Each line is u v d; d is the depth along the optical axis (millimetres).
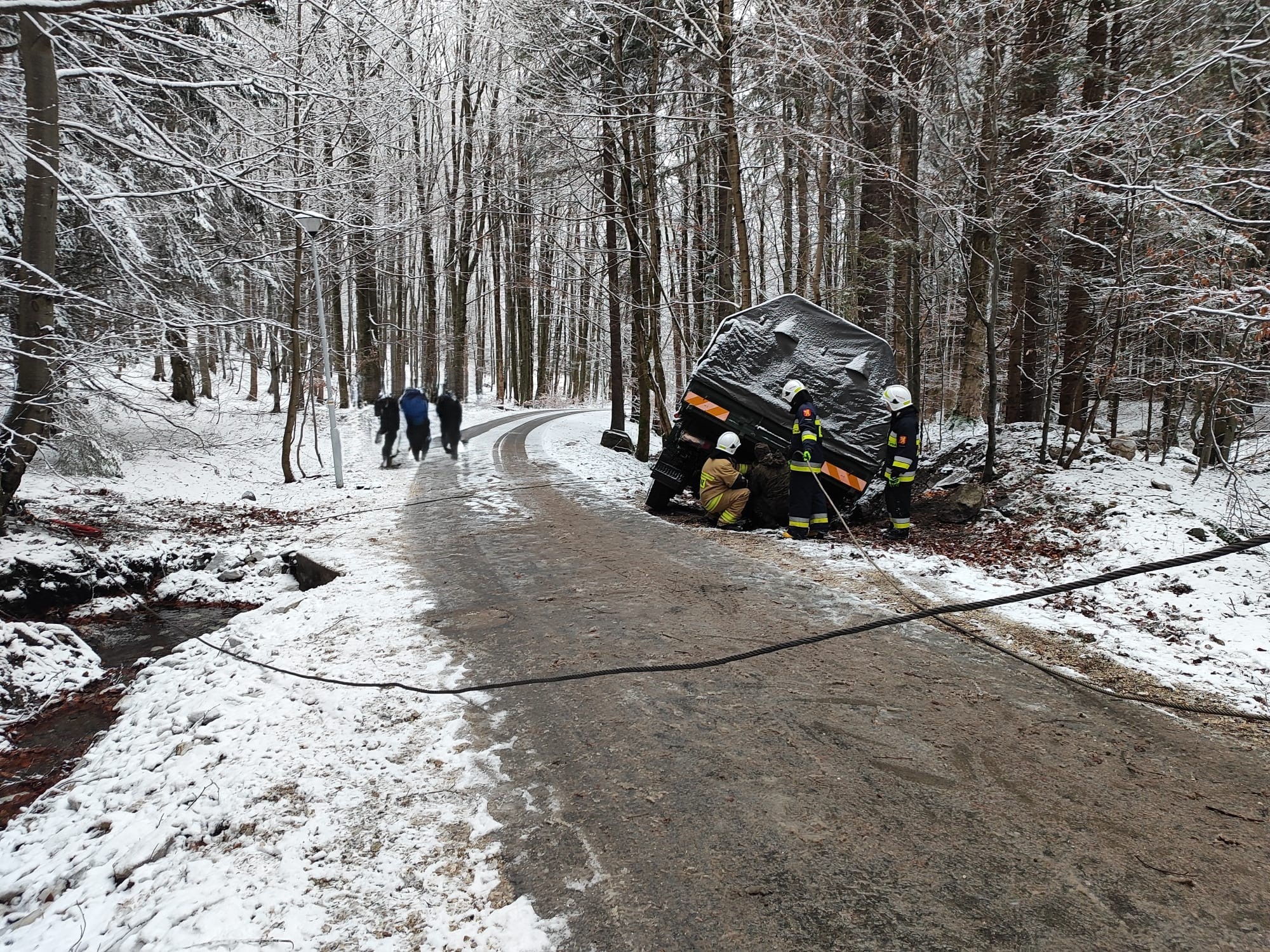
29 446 7609
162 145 9320
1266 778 3174
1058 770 3246
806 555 7461
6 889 3119
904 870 2570
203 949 2357
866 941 2230
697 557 7367
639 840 2787
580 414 33844
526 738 3645
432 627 5391
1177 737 3555
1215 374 7582
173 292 10375
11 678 5285
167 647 6270
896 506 8391
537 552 7742
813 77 11852
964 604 5727
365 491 12719
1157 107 7590
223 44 8453
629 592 6148
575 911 2412
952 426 12492
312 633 5430
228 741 3844
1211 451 10805
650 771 3289
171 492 12414
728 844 2740
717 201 18234
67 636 6043
